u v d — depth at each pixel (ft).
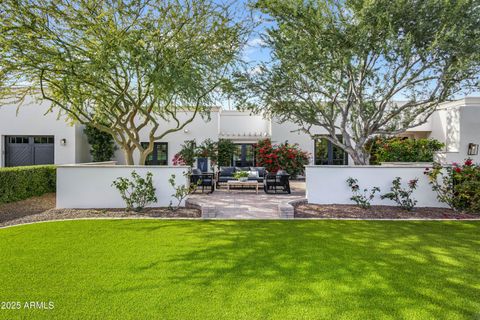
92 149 54.65
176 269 13.42
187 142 55.72
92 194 28.48
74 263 14.03
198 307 10.18
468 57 24.32
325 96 33.40
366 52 26.27
